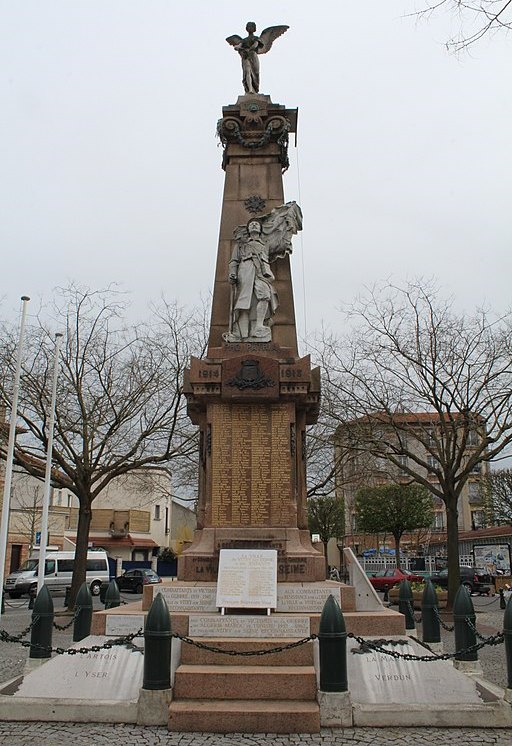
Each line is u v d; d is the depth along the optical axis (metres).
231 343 13.35
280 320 13.85
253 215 14.71
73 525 61.16
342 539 53.94
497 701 8.52
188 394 13.36
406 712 8.35
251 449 12.49
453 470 23.75
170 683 8.60
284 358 12.95
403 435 31.48
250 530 12.04
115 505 63.91
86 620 12.02
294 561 11.66
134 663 9.25
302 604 10.62
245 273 13.77
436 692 8.76
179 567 11.71
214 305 14.08
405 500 49.03
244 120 15.27
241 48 16.19
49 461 22.70
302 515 12.70
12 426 21.12
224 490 12.32
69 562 38.03
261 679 8.78
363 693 8.78
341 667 8.45
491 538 50.25
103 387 25.05
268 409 12.67
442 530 62.66
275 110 15.27
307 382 12.58
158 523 67.25
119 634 10.02
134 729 8.17
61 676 9.12
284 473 12.38
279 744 7.59
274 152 15.13
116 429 25.41
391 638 9.70
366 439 24.44
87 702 8.62
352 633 8.91
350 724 8.28
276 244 14.20
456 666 10.47
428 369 24.20
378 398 24.42
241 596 10.23
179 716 8.18
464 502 61.78
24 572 37.91
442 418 24.30
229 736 7.91
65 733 7.99
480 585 39.47
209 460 12.46
